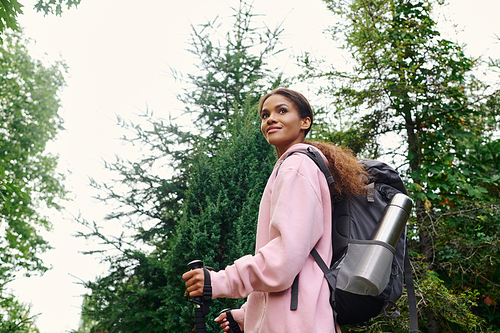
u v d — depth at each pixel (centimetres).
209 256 451
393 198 128
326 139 619
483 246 538
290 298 108
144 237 672
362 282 108
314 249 116
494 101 585
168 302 464
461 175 588
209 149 691
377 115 636
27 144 1315
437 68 601
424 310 501
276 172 132
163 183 671
